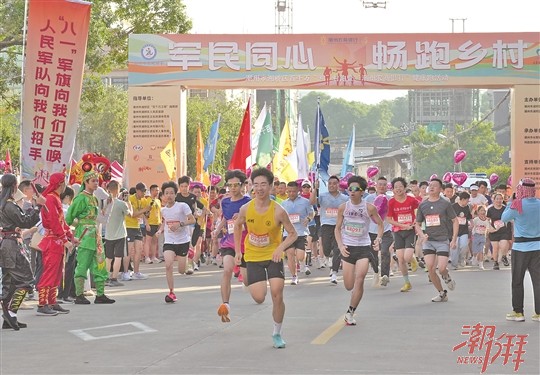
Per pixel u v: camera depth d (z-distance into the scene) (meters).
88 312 15.80
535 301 14.36
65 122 18.53
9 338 12.89
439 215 17.20
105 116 69.44
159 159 32.59
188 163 71.75
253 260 11.88
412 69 32.12
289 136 32.09
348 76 32.12
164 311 15.84
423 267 26.22
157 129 32.50
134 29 41.34
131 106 32.53
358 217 14.23
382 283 20.36
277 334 11.85
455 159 39.16
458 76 32.12
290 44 32.12
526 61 31.98
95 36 37.97
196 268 26.38
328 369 10.35
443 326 13.76
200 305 16.73
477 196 29.55
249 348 11.81
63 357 11.30
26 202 16.91
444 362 10.80
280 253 11.59
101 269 17.20
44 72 18.42
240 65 32.22
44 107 18.42
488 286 20.42
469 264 28.70
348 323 13.90
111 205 20.30
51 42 18.47
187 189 25.38
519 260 14.33
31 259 18.52
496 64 32.06
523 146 32.12
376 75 32.16
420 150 139.75
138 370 10.41
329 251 21.55
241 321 14.45
